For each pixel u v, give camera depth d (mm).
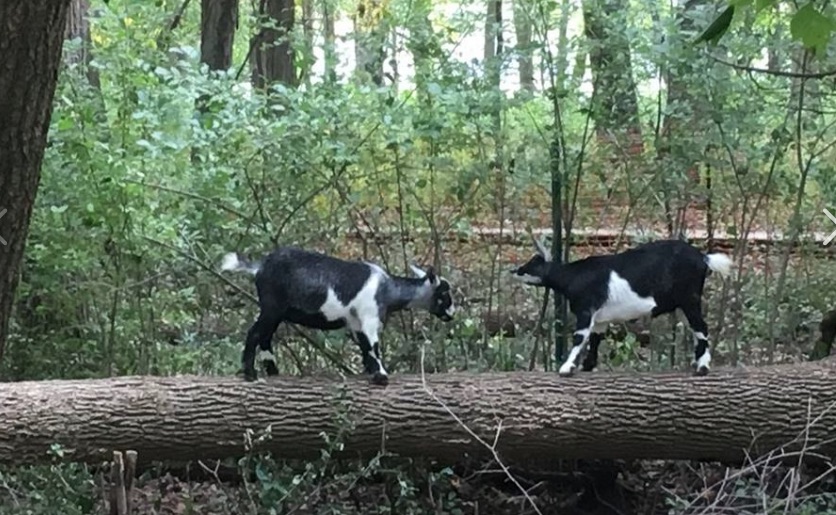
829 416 4711
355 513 4949
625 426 4719
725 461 4941
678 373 4867
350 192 5680
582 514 5359
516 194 5754
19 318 5672
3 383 4754
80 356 5762
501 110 5582
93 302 5703
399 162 5664
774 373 4812
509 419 4711
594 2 5512
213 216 5547
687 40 5297
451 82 5434
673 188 5699
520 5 5555
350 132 5461
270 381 4746
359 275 4680
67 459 4590
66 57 5758
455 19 5656
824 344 5699
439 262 5754
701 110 5480
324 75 5637
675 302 4789
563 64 5555
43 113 4535
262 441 4633
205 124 5285
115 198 5258
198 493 5273
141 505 5121
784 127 5477
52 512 4484
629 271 4750
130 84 5375
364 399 4695
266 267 4703
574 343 4840
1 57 4328
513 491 5461
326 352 5457
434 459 4988
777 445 4746
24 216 4668
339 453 4797
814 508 4570
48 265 5402
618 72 5523
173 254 5609
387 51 5629
